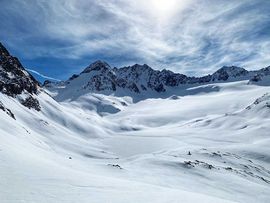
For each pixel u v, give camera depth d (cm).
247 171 8488
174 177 6384
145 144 16575
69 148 11194
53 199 1991
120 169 6253
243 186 6412
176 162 7625
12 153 2958
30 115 13850
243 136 17788
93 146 13950
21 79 17388
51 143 10738
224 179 6800
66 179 2573
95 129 19412
